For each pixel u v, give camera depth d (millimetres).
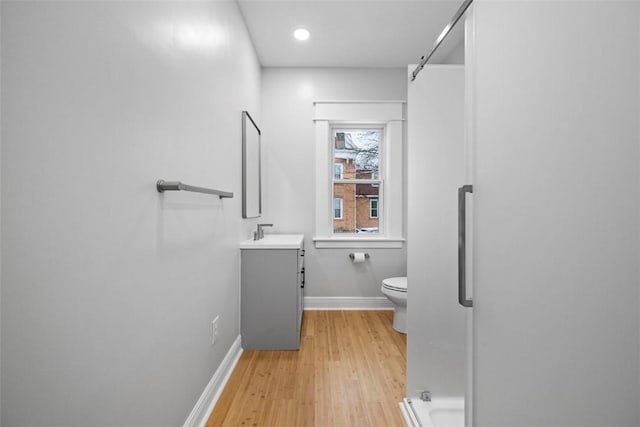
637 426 501
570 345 602
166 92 1204
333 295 3393
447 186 1590
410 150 1600
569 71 595
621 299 516
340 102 3350
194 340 1493
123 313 937
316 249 3383
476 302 956
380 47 2971
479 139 944
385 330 2791
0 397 601
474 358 970
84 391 788
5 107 604
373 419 1588
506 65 800
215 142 1784
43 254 676
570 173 595
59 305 715
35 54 661
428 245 1601
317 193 3371
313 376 2002
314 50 3023
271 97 3355
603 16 533
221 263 1918
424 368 1580
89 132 802
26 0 644
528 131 712
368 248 3371
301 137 3371
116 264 905
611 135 524
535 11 684
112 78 888
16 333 625
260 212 3066
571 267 596
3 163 601
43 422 680
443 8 2396
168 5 1222
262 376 2004
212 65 1730
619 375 521
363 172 3527
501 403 825
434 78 1598
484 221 911
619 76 511
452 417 1479
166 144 1204
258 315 2400
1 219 598
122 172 932
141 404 1037
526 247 721
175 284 1289
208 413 1624
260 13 2443
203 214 1609
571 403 600
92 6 812
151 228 1098
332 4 2354
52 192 696
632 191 500
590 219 559
